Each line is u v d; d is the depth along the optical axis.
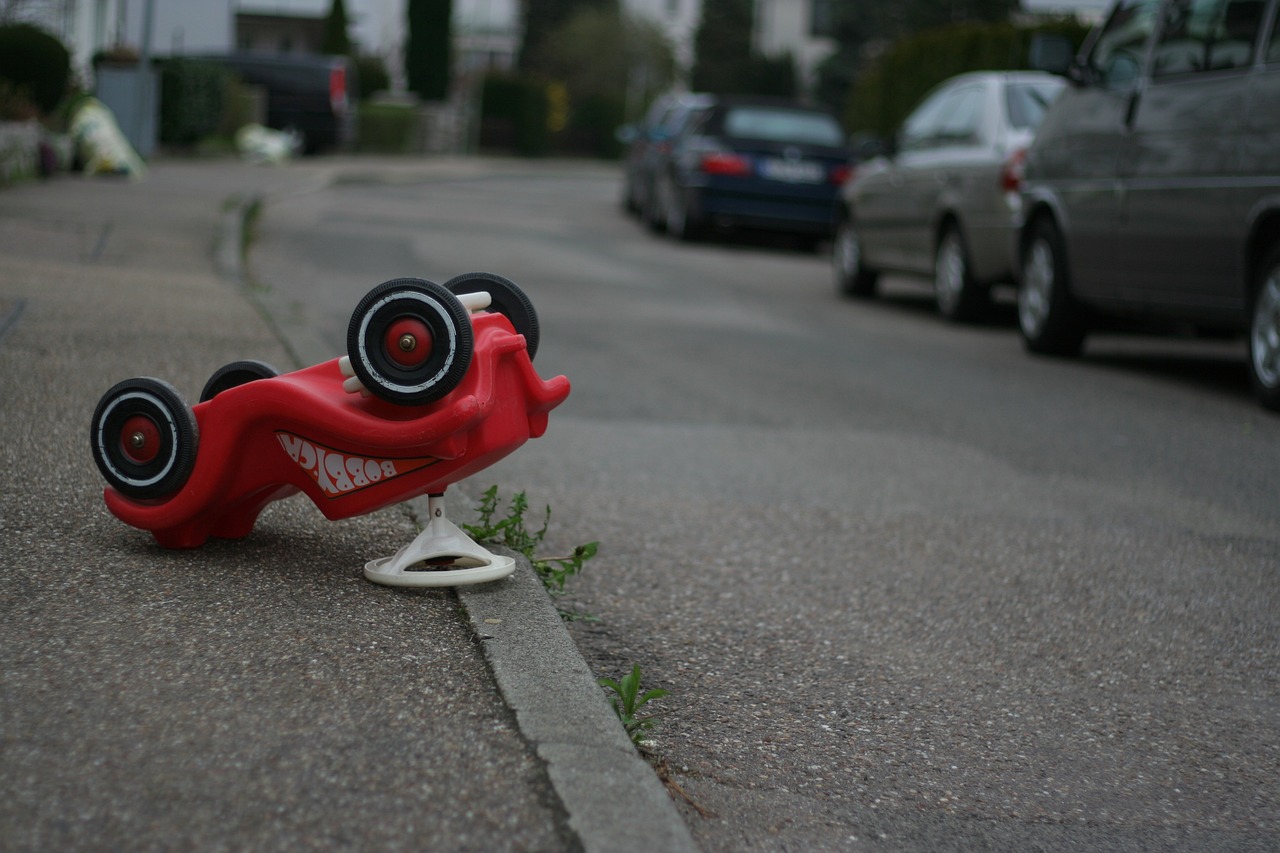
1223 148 7.73
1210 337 11.34
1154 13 8.73
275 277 11.52
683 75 65.00
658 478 5.80
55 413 5.13
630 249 17.56
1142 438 7.01
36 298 7.94
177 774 2.47
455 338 3.38
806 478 5.95
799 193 18.64
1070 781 3.20
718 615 4.20
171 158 24.17
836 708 3.53
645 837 2.40
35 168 16.25
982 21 47.62
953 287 11.55
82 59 24.11
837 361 9.25
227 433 3.63
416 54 47.50
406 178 28.25
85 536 3.80
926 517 5.41
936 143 12.05
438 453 3.50
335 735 2.69
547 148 51.19
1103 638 4.15
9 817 2.27
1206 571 4.82
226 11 34.75
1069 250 9.34
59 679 2.82
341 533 4.09
